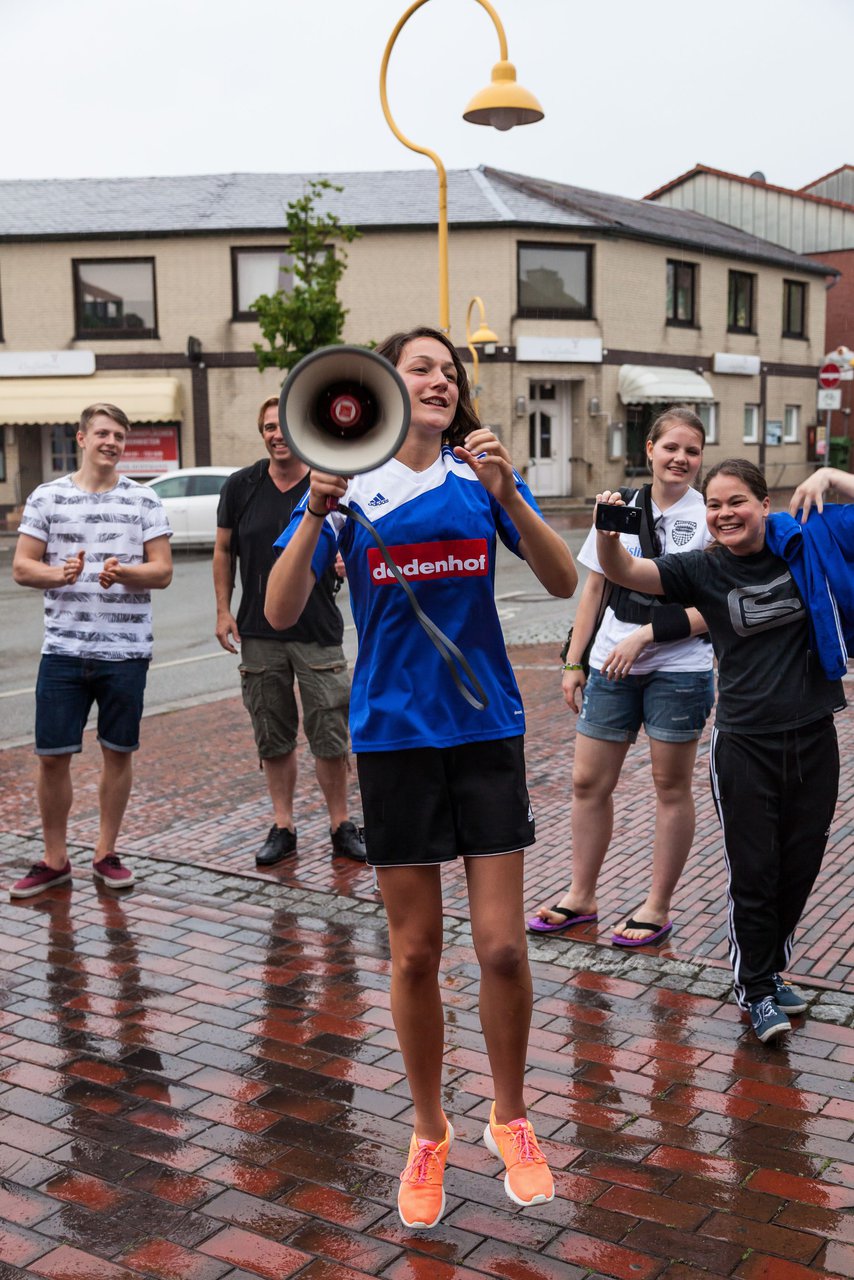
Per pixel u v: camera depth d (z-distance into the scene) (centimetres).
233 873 512
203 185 2841
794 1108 315
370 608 267
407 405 234
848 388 3603
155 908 472
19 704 906
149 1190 284
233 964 416
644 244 2825
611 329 2761
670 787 421
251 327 2625
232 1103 323
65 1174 291
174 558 1923
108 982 402
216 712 855
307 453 235
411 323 2639
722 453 3159
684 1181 283
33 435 2748
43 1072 342
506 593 1484
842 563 344
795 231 3741
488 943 267
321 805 615
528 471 2744
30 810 617
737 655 352
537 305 2683
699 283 3019
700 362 3042
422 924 268
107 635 482
